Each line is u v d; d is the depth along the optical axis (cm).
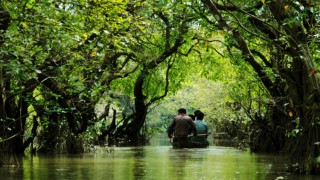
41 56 1041
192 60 2441
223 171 964
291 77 986
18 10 950
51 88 1288
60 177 848
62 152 1529
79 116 1602
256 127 1759
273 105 1523
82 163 1151
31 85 1163
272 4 962
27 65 890
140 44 1688
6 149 1095
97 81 1470
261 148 1680
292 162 935
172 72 2555
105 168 1024
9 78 1012
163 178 840
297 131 901
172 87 2667
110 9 1144
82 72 1358
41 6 967
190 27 1661
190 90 3988
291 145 952
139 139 2603
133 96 2605
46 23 980
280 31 943
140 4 1434
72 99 1478
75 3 1099
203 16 1163
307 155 908
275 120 1631
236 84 1944
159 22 1694
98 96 1577
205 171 959
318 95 911
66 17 1047
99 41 1245
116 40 1183
